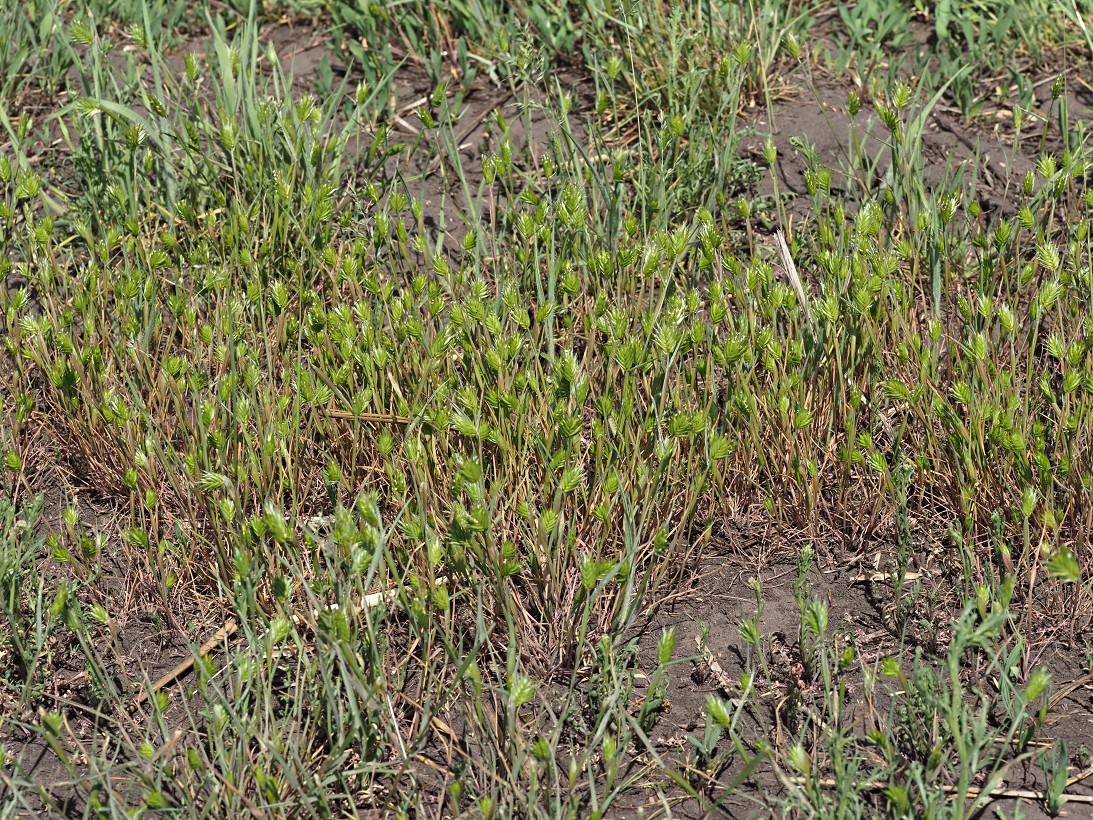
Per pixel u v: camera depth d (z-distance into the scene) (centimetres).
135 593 313
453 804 246
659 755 271
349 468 337
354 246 370
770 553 322
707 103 472
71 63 532
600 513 278
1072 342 315
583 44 519
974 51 507
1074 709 275
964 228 383
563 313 365
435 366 324
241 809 250
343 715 266
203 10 568
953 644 228
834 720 253
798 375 319
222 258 376
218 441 295
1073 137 450
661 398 303
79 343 370
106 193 430
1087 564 298
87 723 284
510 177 394
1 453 341
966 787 228
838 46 526
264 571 297
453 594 291
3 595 297
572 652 295
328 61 525
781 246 348
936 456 318
